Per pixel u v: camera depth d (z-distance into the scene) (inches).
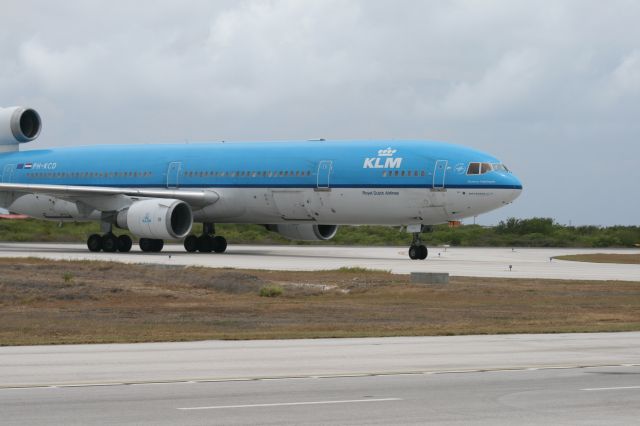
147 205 2225.6
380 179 2138.3
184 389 587.5
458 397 565.6
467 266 1983.3
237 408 526.6
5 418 493.7
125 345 810.2
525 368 684.7
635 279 1642.5
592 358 740.0
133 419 493.4
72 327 962.7
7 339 847.7
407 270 1807.3
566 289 1423.5
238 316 1082.1
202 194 2331.4
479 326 992.2
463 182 2064.5
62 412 510.9
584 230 4365.2
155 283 1412.4
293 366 687.1
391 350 781.3
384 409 526.9
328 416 506.3
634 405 543.2
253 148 2341.3
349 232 4047.7
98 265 1653.5
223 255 2327.8
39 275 1467.8
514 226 4328.3
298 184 2233.0
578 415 513.7
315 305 1202.0
